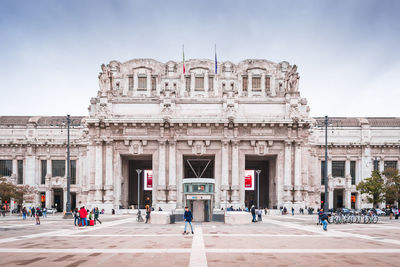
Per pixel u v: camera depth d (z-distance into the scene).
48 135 90.31
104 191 74.69
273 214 71.75
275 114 76.06
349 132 91.19
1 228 36.03
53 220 51.56
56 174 89.88
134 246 21.84
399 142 90.12
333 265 16.19
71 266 15.95
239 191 74.94
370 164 90.12
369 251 19.98
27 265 16.16
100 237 26.91
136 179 90.62
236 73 84.81
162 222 42.09
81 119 92.62
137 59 85.31
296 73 76.94
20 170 90.12
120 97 77.25
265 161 90.94
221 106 76.56
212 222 45.94
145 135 75.75
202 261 16.97
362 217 47.03
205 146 76.00
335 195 93.25
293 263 16.59
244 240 24.86
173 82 83.94
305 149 76.12
